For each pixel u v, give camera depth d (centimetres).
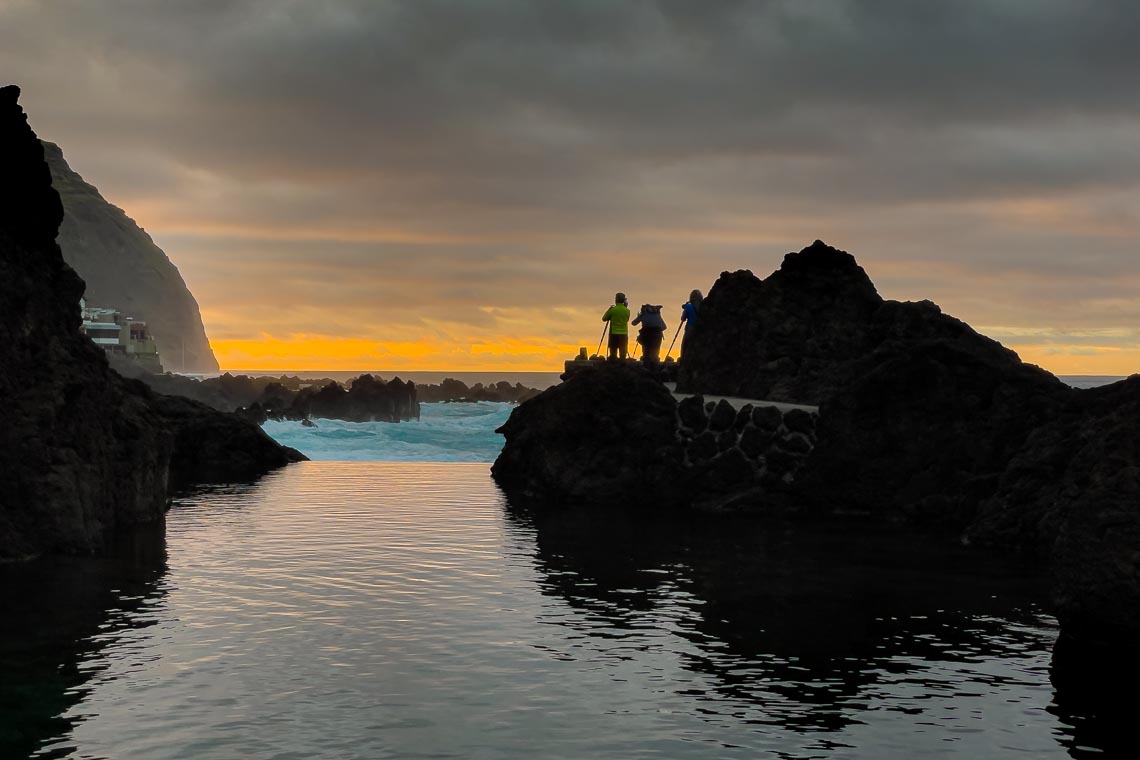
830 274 3597
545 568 1855
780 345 3506
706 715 1062
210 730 998
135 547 2027
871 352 3009
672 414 3092
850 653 1303
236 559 1902
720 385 3600
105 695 1103
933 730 1025
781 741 992
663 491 2991
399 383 8250
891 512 2708
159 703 1077
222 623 1416
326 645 1309
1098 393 2367
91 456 2159
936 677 1203
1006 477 2334
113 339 15650
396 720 1034
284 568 1816
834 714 1071
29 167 2127
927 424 2741
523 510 2716
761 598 1627
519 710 1070
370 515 2547
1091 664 1261
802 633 1403
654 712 1070
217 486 3281
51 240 2239
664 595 1636
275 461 4119
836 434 2812
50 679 1157
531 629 1404
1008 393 2709
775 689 1154
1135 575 1265
